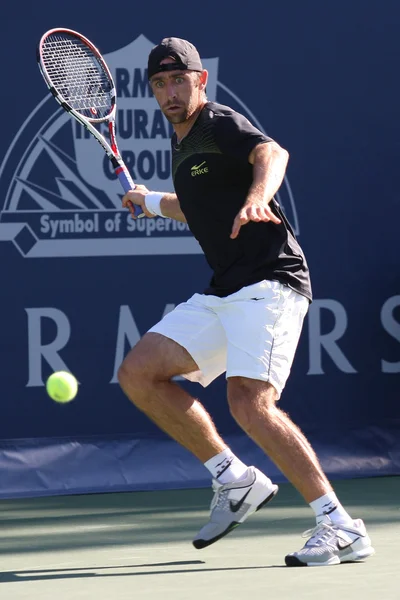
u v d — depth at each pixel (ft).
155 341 40.11
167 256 60.59
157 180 60.95
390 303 63.10
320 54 61.93
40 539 45.16
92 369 59.77
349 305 62.59
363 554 38.37
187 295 60.85
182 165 39.55
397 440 62.85
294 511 50.55
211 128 38.50
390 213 62.85
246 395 38.73
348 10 62.23
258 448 61.05
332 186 62.23
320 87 61.98
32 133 59.00
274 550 41.32
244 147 37.70
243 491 39.99
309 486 38.37
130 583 35.73
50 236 59.31
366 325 62.80
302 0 61.52
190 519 49.88
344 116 62.28
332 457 61.62
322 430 62.08
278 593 33.50
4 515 51.98
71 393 45.65
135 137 60.54
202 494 57.47
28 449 58.65
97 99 48.73
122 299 60.13
